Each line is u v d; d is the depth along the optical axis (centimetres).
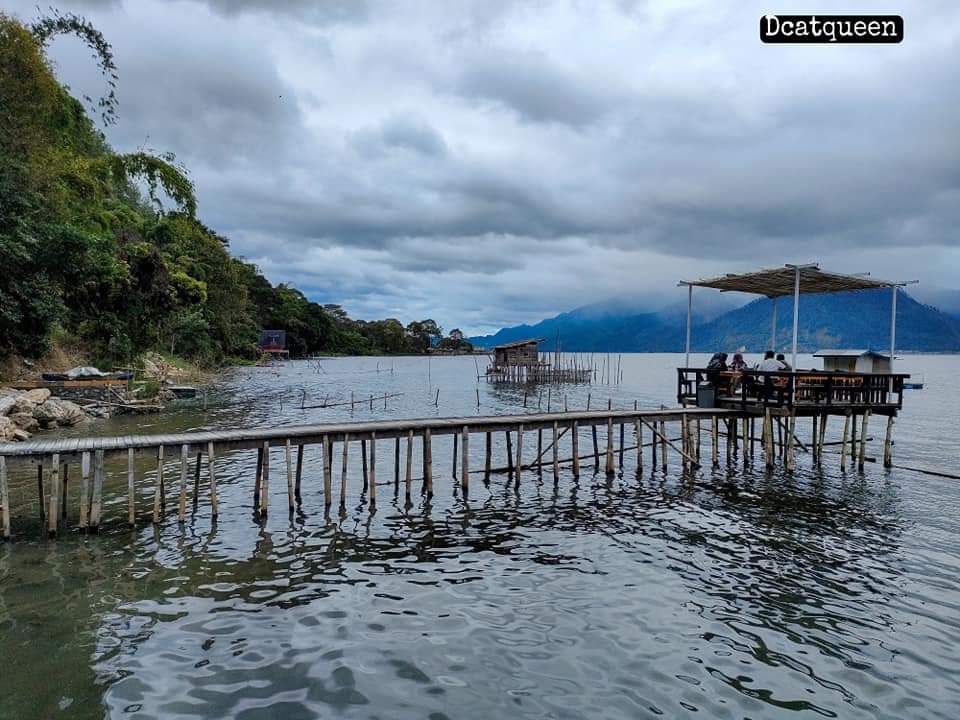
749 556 1123
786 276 1909
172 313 4800
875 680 706
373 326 16238
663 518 1370
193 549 1098
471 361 13062
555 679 692
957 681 709
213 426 2511
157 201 4016
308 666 704
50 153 2819
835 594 952
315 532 1222
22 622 796
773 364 1986
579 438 2656
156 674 677
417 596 916
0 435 1903
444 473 1845
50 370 3209
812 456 2181
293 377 6331
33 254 2467
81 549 1082
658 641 789
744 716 629
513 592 941
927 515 1410
